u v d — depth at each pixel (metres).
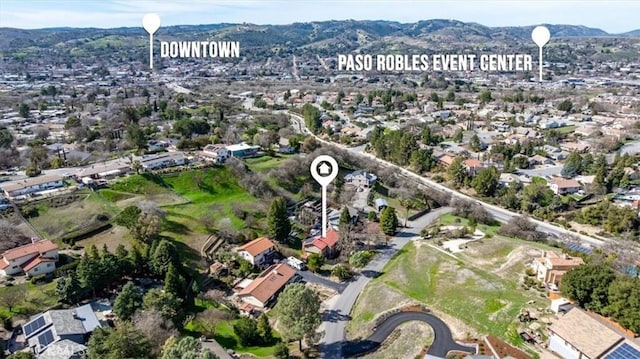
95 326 69.94
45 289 79.06
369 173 150.38
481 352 65.38
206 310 80.62
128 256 86.44
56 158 136.50
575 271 74.00
